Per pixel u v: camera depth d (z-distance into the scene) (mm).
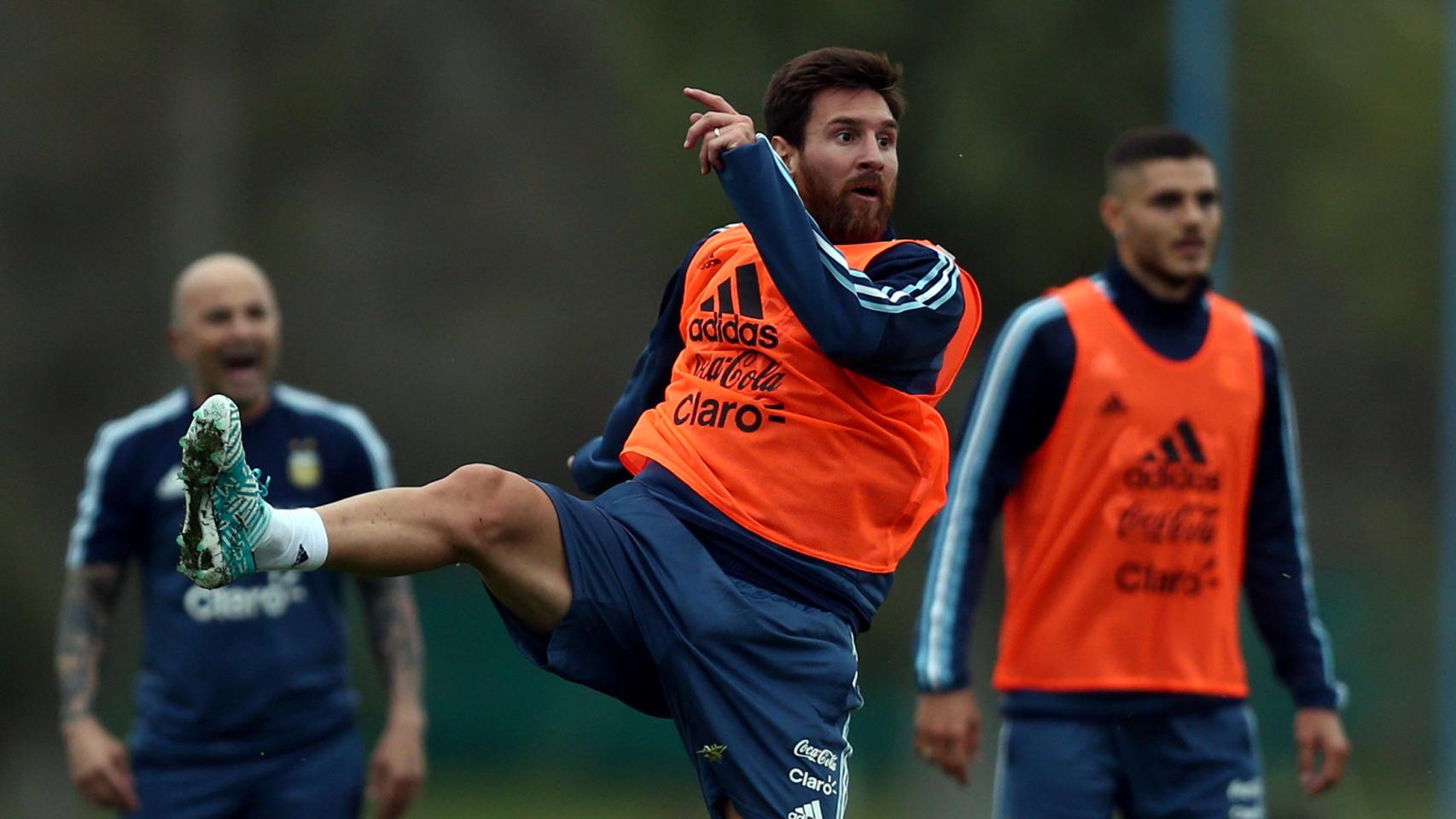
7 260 97000
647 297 112125
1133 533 25578
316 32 93625
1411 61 64625
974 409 25953
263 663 26984
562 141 106875
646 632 18641
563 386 115188
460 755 89312
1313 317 96750
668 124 61750
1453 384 54031
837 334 18141
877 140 19297
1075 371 25562
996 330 61625
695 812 80625
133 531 27562
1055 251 58406
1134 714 25500
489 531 17922
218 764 27000
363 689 88438
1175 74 49094
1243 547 26953
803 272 18078
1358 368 101688
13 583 87062
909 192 58375
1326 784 26875
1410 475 108312
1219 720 25750
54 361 98000
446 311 112500
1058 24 57094
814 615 18844
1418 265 72938
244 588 27016
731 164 18281
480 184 107750
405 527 17469
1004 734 26312
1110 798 25688
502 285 112438
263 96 93812
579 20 103000
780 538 18719
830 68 19234
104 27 90625
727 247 19703
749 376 18969
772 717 18547
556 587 18391
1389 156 66812
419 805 83188
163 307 96562
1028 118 57562
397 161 104688
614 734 89125
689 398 19359
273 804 27109
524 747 89000
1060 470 25703
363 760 28016
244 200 96812
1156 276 25938
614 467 20938
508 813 80500
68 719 27328
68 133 94312
